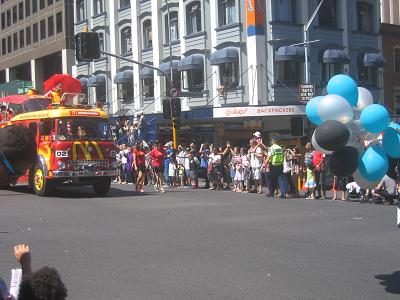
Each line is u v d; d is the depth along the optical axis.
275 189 20.08
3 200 17.72
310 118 8.32
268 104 29.11
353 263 8.26
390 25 35.19
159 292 6.71
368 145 8.05
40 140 19.05
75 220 12.90
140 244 9.80
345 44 32.50
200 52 31.77
